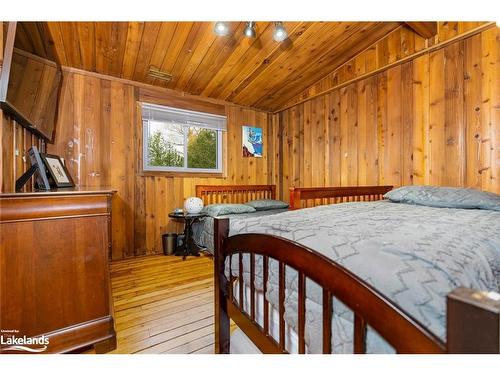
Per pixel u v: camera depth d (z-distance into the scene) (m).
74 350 1.31
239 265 1.16
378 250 0.78
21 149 1.70
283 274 0.89
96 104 2.90
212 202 3.65
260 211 3.45
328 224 1.12
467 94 2.22
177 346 1.44
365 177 3.01
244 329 1.12
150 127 3.29
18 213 1.19
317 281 0.73
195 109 3.56
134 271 2.64
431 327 0.56
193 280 2.41
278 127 4.21
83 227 1.37
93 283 1.39
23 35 1.47
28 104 1.61
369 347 0.63
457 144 2.29
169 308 1.88
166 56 2.68
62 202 1.31
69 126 2.75
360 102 3.05
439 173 2.40
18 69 1.40
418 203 1.94
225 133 3.83
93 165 2.88
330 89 3.33
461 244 0.85
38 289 1.24
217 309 1.26
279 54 2.87
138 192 3.16
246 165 4.02
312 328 0.79
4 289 1.17
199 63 2.87
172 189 3.41
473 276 0.71
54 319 1.28
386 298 0.58
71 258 1.33
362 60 3.00
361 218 1.28
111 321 1.43
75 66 2.75
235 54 2.78
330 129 3.41
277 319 1.01
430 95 2.46
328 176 3.43
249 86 3.46
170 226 3.38
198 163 3.66
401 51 2.64
